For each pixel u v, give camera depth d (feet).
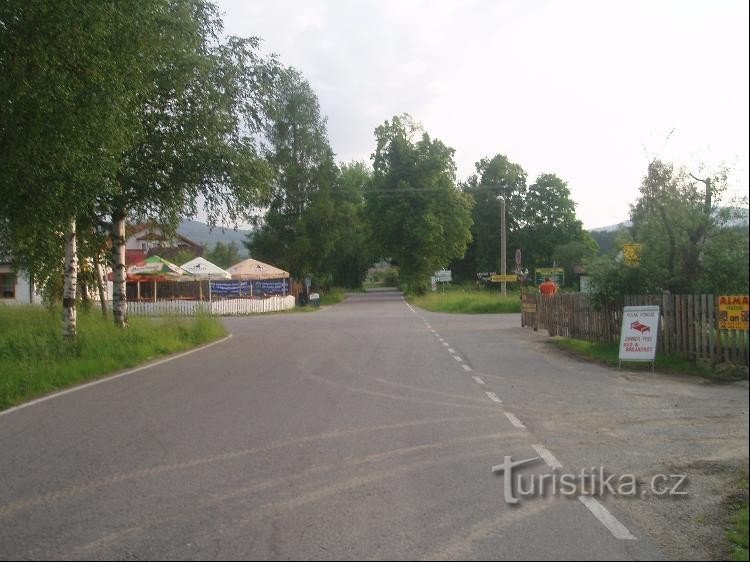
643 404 33.12
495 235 254.68
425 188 204.85
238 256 341.21
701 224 45.39
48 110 36.88
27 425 29.37
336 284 334.85
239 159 61.36
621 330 50.98
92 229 66.64
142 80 45.24
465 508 18.40
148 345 57.41
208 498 19.22
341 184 211.41
